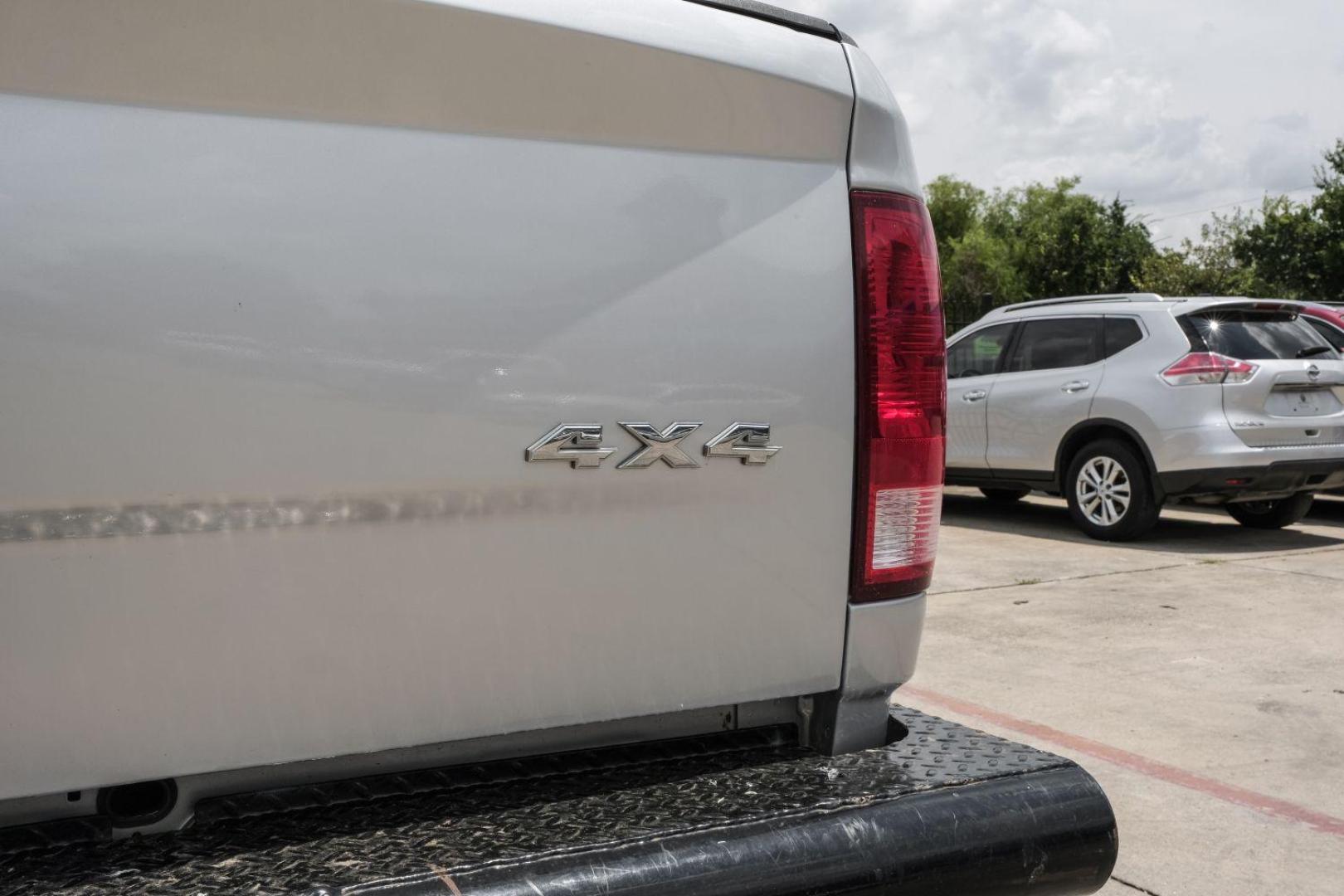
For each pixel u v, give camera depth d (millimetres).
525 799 1549
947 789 1631
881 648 1792
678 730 1716
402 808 1499
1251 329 7898
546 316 1475
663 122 1565
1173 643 5465
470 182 1434
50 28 1229
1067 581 6965
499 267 1445
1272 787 3686
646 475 1557
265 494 1329
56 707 1265
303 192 1341
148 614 1293
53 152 1230
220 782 1423
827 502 1715
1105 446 8281
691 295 1578
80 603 1262
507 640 1491
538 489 1484
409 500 1408
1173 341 7945
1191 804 3555
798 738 1806
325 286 1348
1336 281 31203
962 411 9344
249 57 1313
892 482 1763
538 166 1479
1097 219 57469
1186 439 7750
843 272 1713
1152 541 8422
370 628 1405
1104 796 1694
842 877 1484
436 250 1409
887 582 1785
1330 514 9766
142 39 1265
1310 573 7129
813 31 1739
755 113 1635
